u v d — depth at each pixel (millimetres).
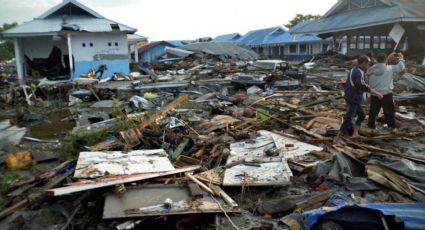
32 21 25391
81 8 26219
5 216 4672
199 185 4871
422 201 4457
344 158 5504
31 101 15203
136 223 3988
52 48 25484
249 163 5746
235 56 33656
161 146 7152
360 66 7219
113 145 7137
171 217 4277
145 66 27656
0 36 23141
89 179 4887
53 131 9992
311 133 7758
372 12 24312
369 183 4898
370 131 7836
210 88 16141
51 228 4379
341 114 9570
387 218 3631
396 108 10242
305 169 5586
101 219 4402
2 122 11617
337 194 4688
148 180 5078
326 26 26812
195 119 9508
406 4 23203
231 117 9469
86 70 22328
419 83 12859
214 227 4250
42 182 5621
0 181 5922
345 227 3666
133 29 23562
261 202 4711
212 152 6676
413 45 24875
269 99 12375
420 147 7059
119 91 15719
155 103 12570
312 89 14305
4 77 23688
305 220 3883
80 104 14570
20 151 7777
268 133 7828
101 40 23328
